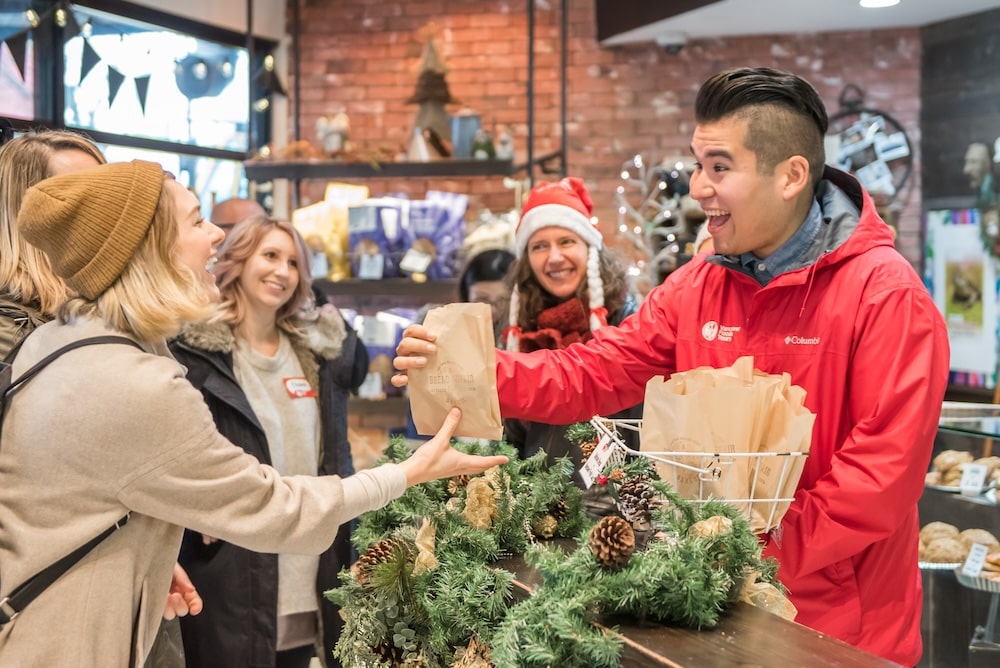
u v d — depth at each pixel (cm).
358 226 475
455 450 150
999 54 454
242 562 256
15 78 445
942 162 486
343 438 289
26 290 177
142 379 138
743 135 151
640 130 540
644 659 104
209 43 541
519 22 550
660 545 117
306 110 570
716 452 130
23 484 139
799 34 516
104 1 483
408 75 560
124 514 140
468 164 469
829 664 101
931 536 219
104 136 486
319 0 567
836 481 142
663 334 179
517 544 142
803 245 156
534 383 176
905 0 440
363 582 143
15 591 136
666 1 476
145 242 146
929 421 143
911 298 147
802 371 155
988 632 208
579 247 264
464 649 133
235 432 258
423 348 142
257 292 275
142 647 144
